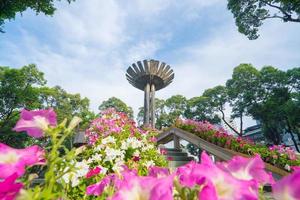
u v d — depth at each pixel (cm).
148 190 44
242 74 2347
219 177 45
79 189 230
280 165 614
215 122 2767
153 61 2008
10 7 975
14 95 2062
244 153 681
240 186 43
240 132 2494
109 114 690
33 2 1025
